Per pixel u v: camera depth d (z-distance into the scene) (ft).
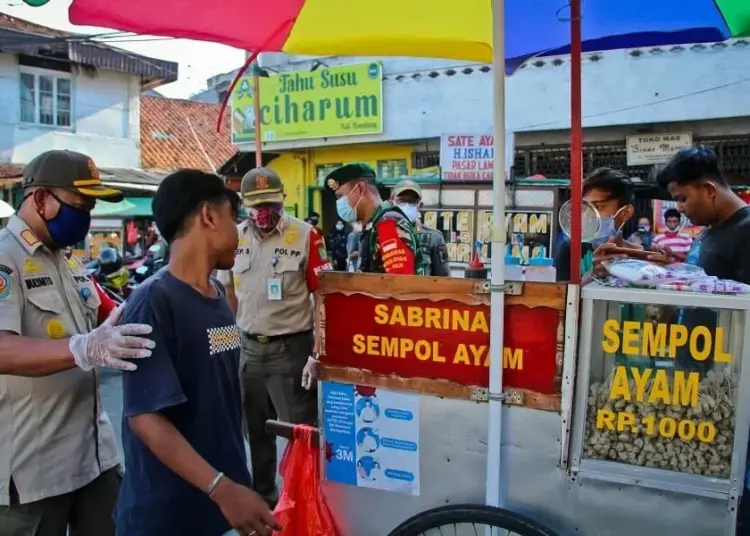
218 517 5.97
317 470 7.50
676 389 5.95
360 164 11.66
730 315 5.73
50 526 7.12
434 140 33.68
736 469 5.78
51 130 45.34
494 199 6.38
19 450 6.83
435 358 6.81
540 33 9.27
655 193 25.81
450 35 7.49
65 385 7.09
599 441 6.23
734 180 26.58
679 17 8.95
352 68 34.22
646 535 6.16
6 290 6.60
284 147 36.52
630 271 6.24
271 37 7.25
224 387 6.07
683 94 27.66
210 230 5.93
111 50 46.37
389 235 10.32
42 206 6.96
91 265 30.12
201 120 62.03
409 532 6.70
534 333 6.36
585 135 30.22
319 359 7.32
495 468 6.50
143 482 5.77
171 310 5.69
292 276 11.34
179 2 6.75
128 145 49.21
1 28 43.73
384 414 7.08
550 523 6.48
